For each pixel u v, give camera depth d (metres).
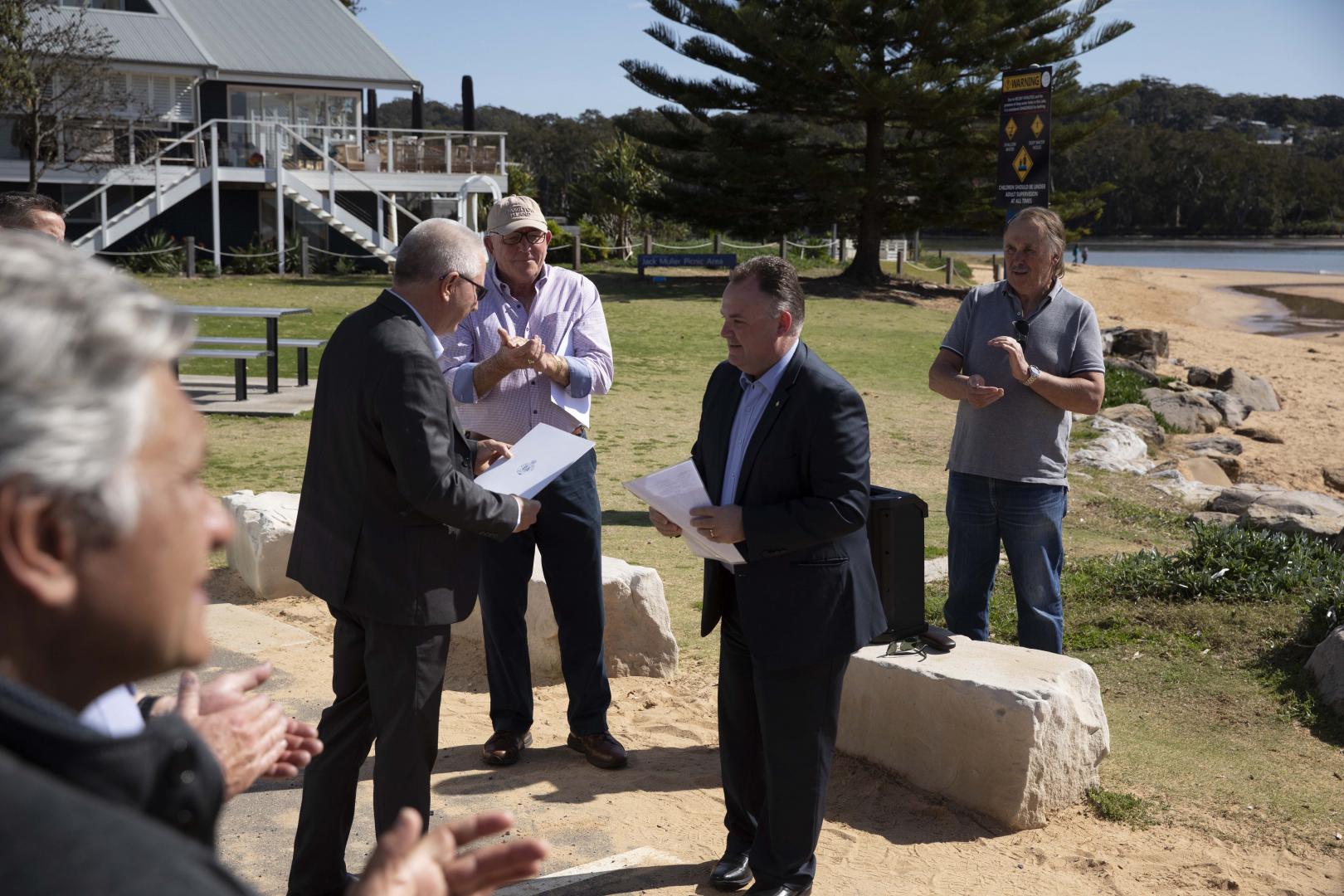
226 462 9.55
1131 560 6.79
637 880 3.54
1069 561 7.25
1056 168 141.00
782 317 3.25
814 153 32.09
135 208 27.66
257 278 27.55
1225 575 6.27
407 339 3.07
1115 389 15.84
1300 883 3.59
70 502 0.90
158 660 1.02
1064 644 5.79
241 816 3.94
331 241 30.47
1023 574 4.74
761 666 3.26
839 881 3.54
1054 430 4.69
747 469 3.31
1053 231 4.66
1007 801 3.96
